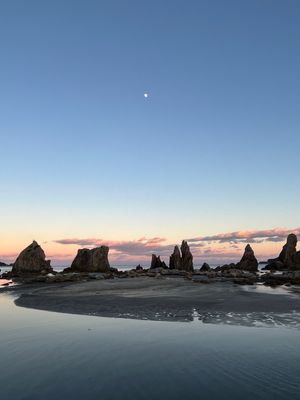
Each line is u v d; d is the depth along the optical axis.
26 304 27.80
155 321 19.92
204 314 21.95
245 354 13.41
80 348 14.23
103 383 10.59
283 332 16.97
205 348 14.20
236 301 27.20
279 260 108.31
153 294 32.84
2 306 26.84
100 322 19.77
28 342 15.22
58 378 11.00
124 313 22.64
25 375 11.24
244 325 18.66
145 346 14.59
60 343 15.06
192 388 10.20
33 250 85.56
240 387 10.29
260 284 46.28
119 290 37.38
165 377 11.05
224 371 11.59
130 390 10.09
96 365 12.15
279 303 26.11
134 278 57.44
